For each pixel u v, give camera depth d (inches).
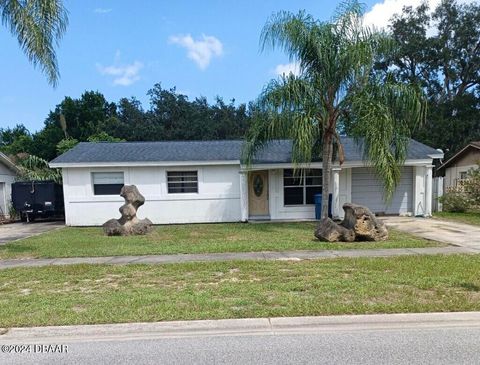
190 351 139.2
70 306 183.2
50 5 321.4
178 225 555.5
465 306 173.2
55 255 320.5
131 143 707.4
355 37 419.2
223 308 175.9
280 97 416.2
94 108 1549.0
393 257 284.5
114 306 180.7
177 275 242.5
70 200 575.5
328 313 168.4
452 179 893.2
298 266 260.7
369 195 628.7
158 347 142.8
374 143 404.8
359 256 292.8
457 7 1263.5
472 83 1306.6
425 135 1141.1
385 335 149.6
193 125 1512.1
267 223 556.7
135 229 449.4
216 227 516.7
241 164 556.1
